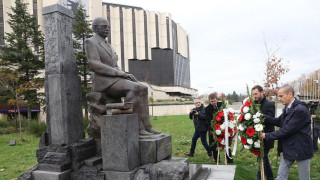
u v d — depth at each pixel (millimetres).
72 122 4730
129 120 4203
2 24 30375
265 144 4824
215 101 7164
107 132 4223
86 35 19016
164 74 55844
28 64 18016
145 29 53219
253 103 4551
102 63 4945
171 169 4105
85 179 4293
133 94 4727
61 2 34812
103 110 4844
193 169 4953
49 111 4707
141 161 4508
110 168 4207
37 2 33156
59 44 4664
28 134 15578
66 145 4527
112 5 51000
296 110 3918
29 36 19484
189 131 14328
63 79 4641
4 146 11797
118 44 50031
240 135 4703
